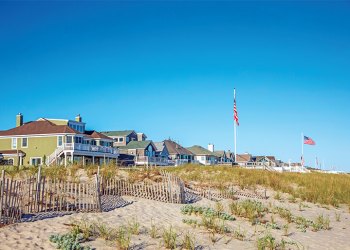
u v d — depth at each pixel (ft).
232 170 105.60
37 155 168.76
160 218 47.52
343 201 82.23
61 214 43.39
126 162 192.65
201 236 40.57
